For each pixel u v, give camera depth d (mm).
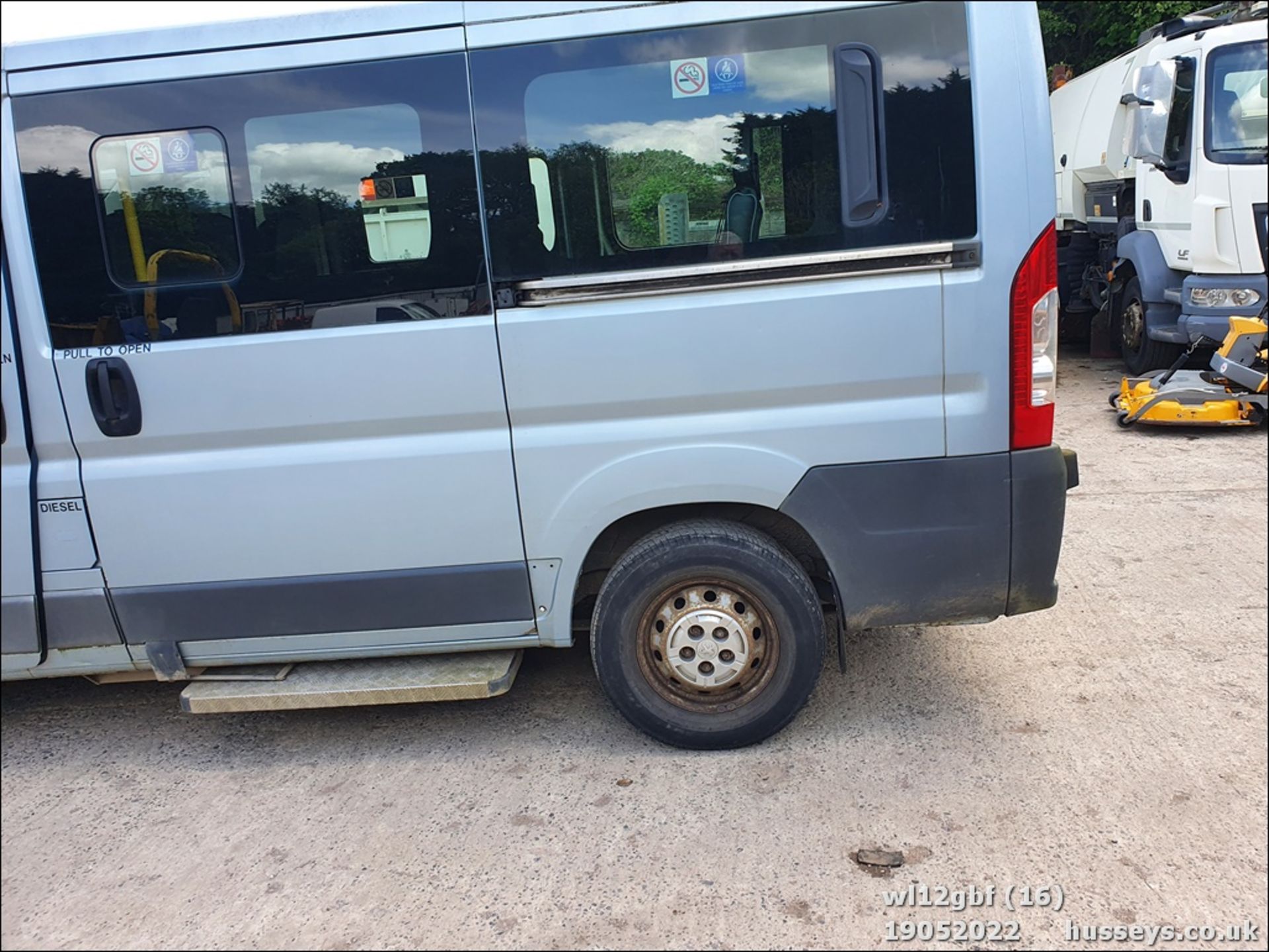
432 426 3143
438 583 3242
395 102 3016
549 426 3129
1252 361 6789
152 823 3160
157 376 3129
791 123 2967
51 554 3277
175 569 3275
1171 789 3018
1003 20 2916
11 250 3111
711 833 2928
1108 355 10031
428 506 3184
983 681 3734
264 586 3268
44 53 3047
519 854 2887
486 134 3010
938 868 2732
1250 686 3590
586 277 3014
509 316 3057
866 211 2979
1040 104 2941
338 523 3209
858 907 2602
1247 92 7059
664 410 3098
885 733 3410
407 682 3309
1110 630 4090
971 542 3123
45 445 3211
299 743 3605
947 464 3080
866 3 2926
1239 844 2764
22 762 3572
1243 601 4297
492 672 3352
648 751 3400
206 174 3062
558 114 3000
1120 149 8773
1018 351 3012
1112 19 13016
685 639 3262
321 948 2572
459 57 2994
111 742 3686
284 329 3109
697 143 2986
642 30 2963
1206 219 7180
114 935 2664
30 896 2840
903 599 3184
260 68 3018
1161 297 8000
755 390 3057
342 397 3121
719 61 2961
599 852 2877
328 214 3059
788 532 3436
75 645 3352
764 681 3277
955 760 3230
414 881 2805
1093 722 3412
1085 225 10633
